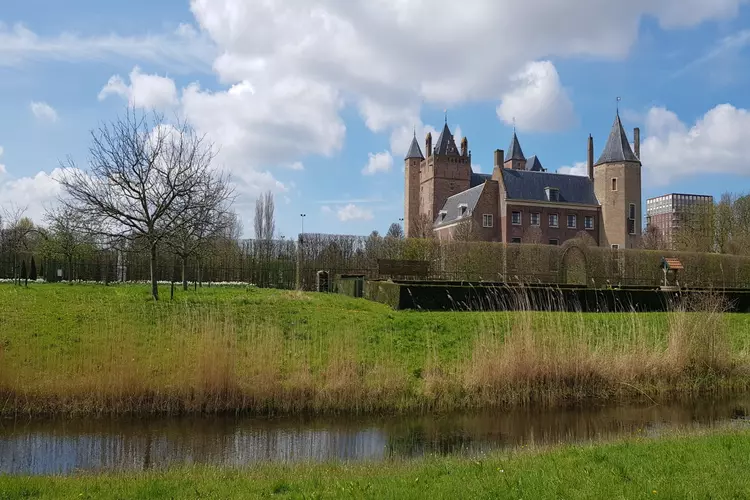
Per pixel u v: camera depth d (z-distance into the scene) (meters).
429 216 65.50
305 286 29.67
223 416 8.48
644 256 33.78
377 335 11.55
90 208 15.50
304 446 7.34
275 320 12.28
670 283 25.14
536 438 7.86
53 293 16.70
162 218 16.64
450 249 33.06
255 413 8.62
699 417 9.08
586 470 5.22
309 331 11.50
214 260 29.34
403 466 6.11
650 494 4.43
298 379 8.94
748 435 6.75
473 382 9.48
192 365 8.86
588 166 61.91
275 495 4.72
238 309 13.44
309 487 4.98
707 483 4.68
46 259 28.48
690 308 12.98
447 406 9.12
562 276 24.69
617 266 33.50
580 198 56.38
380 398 8.96
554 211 54.91
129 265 28.72
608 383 10.19
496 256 33.53
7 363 8.37
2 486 5.05
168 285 24.91
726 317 15.02
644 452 5.88
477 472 5.34
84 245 25.88
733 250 41.91
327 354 10.02
